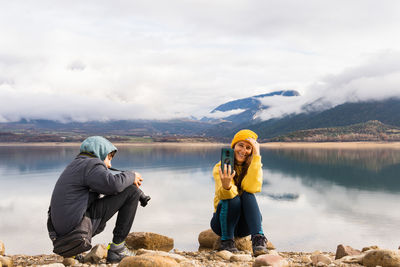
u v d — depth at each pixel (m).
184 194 34.84
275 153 152.00
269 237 16.47
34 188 37.22
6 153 125.31
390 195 39.22
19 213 22.03
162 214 21.88
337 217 24.45
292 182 52.91
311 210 27.81
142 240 6.85
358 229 19.78
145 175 56.28
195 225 18.03
